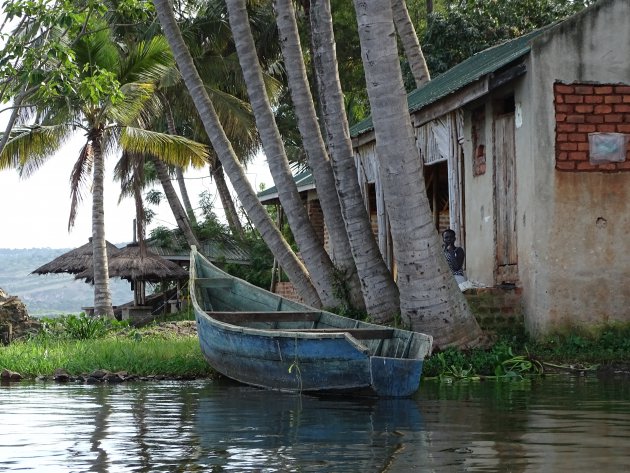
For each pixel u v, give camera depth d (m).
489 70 16.69
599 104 16.83
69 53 22.53
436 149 21.64
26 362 17.41
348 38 42.97
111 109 31.02
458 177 20.25
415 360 12.34
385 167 15.49
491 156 18.36
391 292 17.33
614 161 16.83
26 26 25.08
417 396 12.48
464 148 19.80
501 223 18.12
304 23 39.34
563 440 8.73
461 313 15.73
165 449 8.62
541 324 16.50
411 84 35.06
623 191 16.83
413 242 15.51
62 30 28.47
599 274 16.70
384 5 15.31
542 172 16.64
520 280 17.23
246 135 37.91
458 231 20.20
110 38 32.84
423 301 15.59
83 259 42.06
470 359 15.37
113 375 15.97
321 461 7.93
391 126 15.36
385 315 17.22
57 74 22.61
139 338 22.50
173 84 33.94
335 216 19.03
